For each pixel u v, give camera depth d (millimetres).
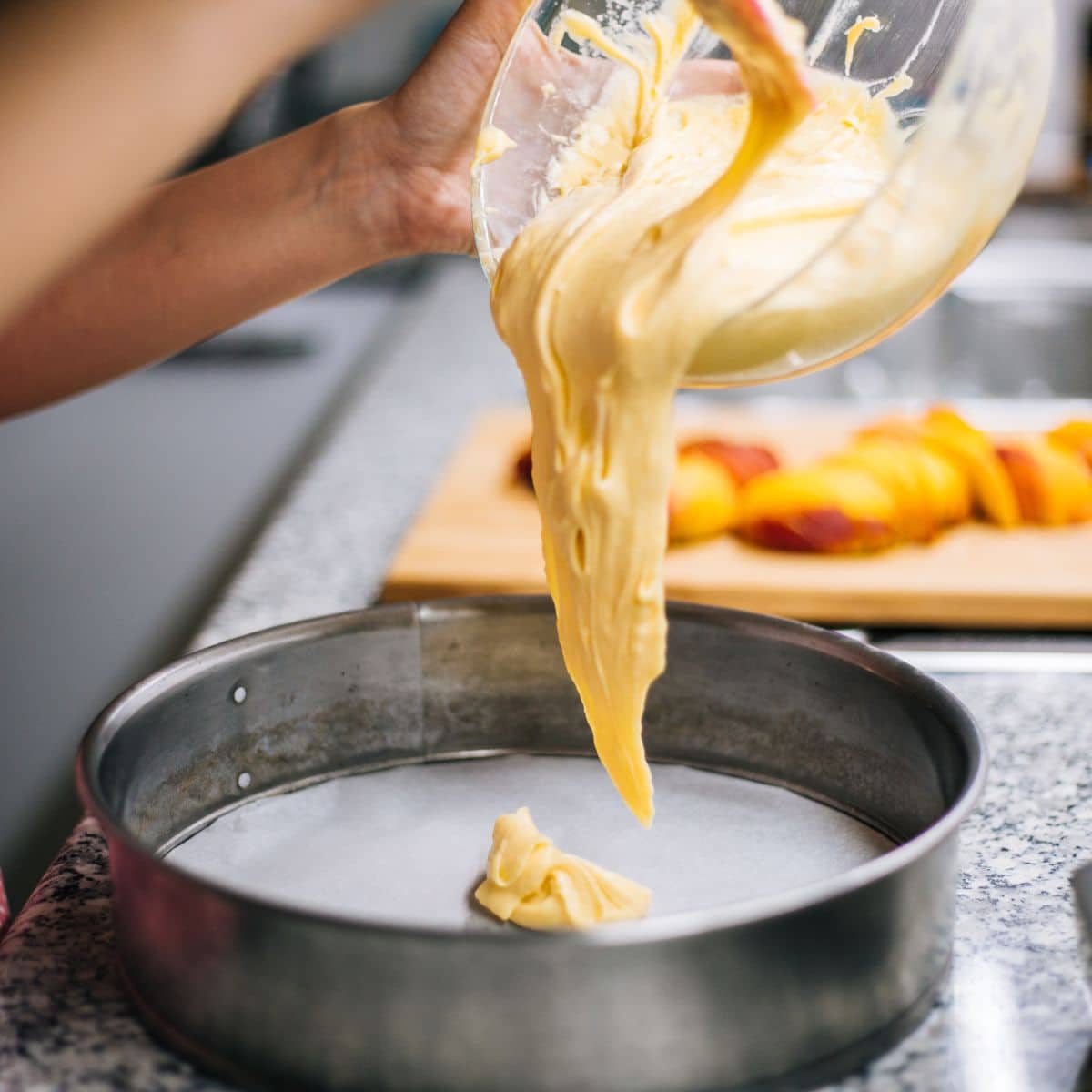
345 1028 551
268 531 1459
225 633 1171
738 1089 560
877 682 806
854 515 1298
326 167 985
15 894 1544
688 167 761
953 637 1219
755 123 659
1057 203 3184
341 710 899
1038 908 728
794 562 1303
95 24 474
